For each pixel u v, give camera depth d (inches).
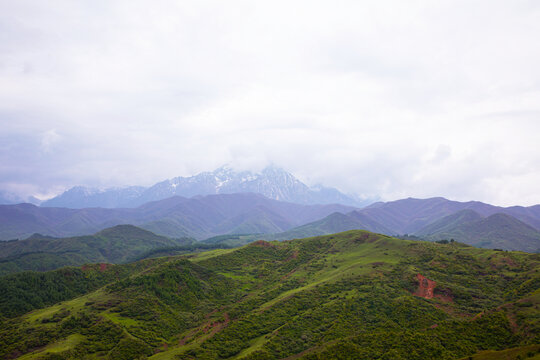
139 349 6294.3
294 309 7003.0
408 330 5605.3
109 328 6815.9
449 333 5280.5
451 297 6840.6
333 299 7101.4
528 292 6348.4
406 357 4827.8
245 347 6112.2
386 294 6870.1
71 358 5905.5
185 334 7076.8
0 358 6102.4
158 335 6963.6
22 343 6432.1
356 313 6387.8
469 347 4899.1
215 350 6003.9
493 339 5004.9
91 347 6294.3
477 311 6230.3
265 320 6781.5
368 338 5492.1
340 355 5132.9
